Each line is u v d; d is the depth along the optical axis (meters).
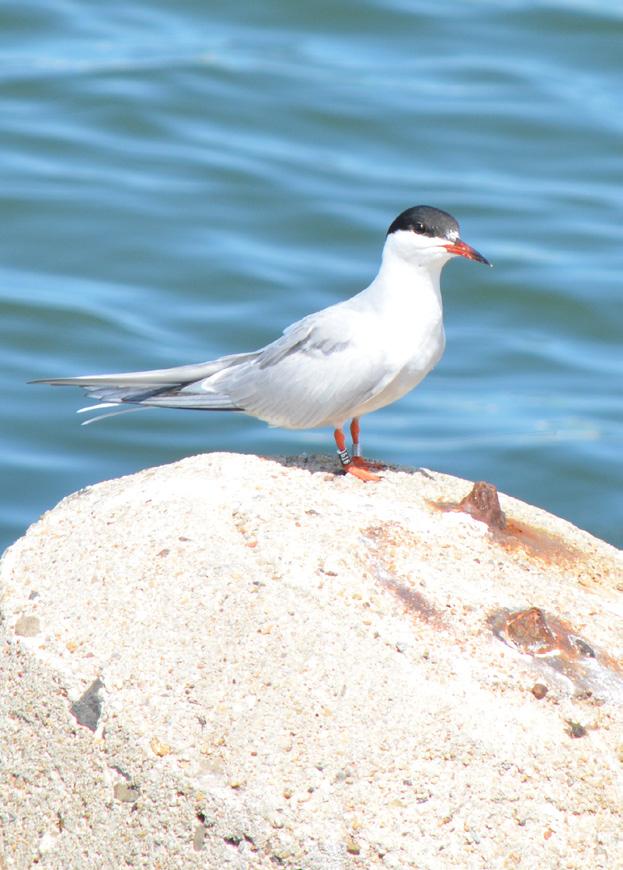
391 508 10.48
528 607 9.73
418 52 33.72
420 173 29.30
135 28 34.56
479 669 9.12
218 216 27.36
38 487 20.92
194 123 30.30
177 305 24.98
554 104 31.48
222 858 8.55
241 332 24.22
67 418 22.58
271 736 8.73
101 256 26.16
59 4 35.41
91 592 9.68
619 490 21.50
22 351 23.61
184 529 9.89
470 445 22.45
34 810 9.37
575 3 35.31
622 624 9.89
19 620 9.67
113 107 30.53
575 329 25.30
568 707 9.10
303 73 32.25
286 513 10.07
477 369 24.48
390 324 11.46
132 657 9.22
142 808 8.84
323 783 8.55
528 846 8.52
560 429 22.73
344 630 9.16
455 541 10.28
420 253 11.44
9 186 27.67
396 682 8.91
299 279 25.64
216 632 9.21
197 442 22.41
